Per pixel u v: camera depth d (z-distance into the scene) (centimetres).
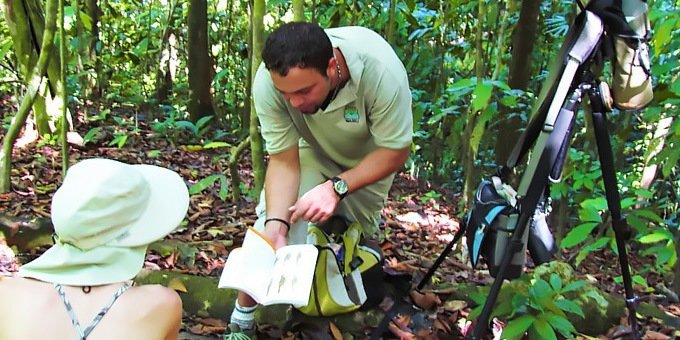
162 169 159
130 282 149
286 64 183
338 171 254
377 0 459
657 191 431
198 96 664
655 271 399
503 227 221
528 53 473
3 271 272
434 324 252
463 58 509
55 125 462
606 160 216
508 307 224
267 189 231
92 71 599
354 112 219
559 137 204
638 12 207
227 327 237
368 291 251
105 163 146
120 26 752
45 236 298
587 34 201
